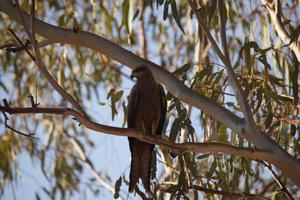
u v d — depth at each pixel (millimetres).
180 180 10180
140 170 10070
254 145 9203
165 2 10039
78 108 8234
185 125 10250
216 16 12062
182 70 10625
